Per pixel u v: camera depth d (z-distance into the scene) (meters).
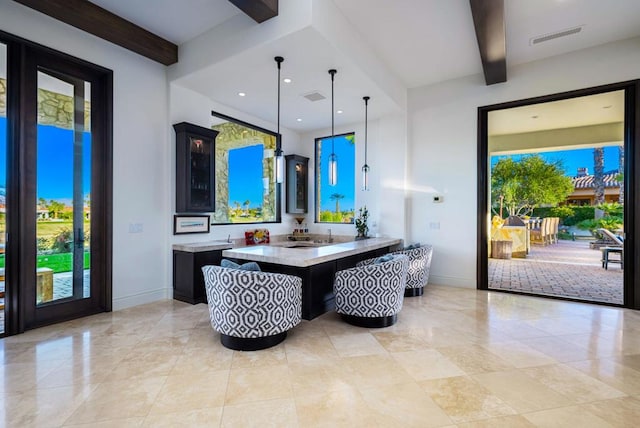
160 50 4.05
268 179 6.25
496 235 8.58
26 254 3.22
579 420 1.84
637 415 1.89
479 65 4.63
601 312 3.81
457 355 2.67
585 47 4.14
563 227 9.72
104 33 3.61
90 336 3.07
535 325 3.38
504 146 8.00
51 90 3.43
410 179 5.53
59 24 3.38
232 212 5.55
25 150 3.20
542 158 9.54
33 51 3.27
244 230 5.59
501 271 6.41
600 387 2.19
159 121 4.33
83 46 3.57
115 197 3.86
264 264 3.80
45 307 3.36
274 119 5.95
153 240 4.29
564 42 4.02
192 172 4.50
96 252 3.79
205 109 4.81
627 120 3.95
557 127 7.23
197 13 3.54
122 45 3.83
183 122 4.32
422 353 2.71
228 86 4.45
